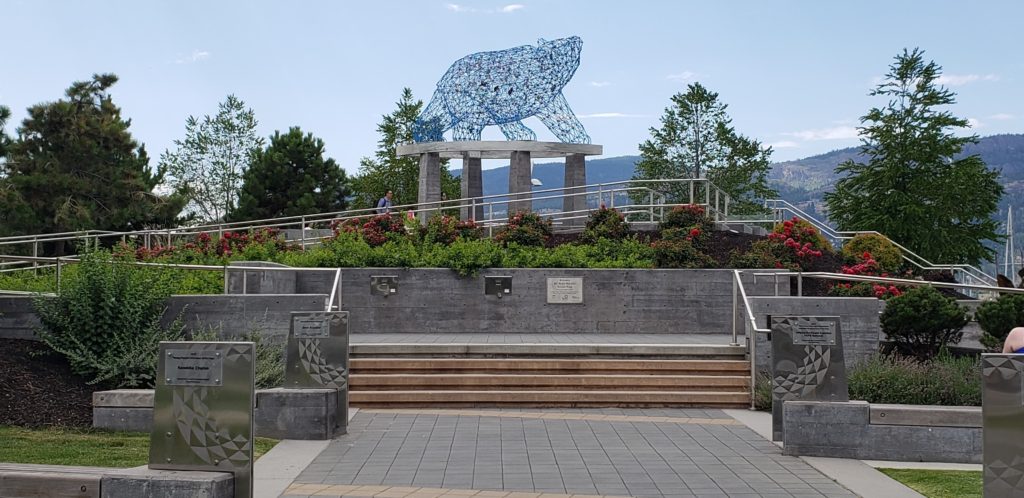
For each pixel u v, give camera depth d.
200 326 16.45
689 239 24.97
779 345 12.55
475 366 16.62
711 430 13.62
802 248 24.98
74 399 13.42
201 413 8.69
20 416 12.57
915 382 14.13
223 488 8.45
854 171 52.47
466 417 14.79
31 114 40.25
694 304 21.70
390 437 12.98
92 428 12.50
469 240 24.97
